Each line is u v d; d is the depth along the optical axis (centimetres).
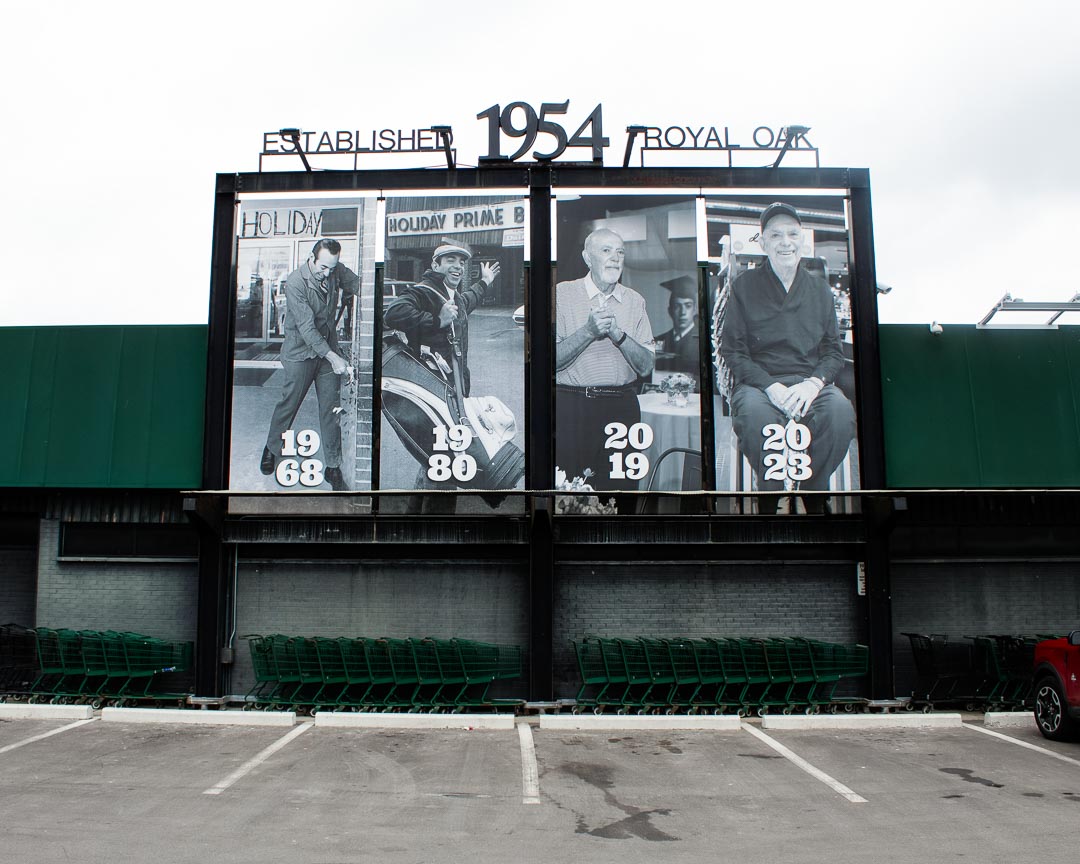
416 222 1550
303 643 1507
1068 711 1211
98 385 1589
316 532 1564
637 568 1581
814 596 1583
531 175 1570
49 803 913
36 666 1591
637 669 1493
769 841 810
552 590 1519
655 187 1560
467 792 973
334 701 1516
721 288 1535
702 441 1512
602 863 747
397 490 1478
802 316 1534
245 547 1585
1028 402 1582
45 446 1574
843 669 1512
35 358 1595
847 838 819
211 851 764
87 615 1608
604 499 1535
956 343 1590
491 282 1531
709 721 1321
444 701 1494
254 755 1138
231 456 1513
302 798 941
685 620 1573
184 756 1131
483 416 1502
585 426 1491
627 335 1512
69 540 1627
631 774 1057
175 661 1548
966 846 793
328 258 1548
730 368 1519
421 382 1509
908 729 1328
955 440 1566
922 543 1638
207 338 1586
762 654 1499
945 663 1566
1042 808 916
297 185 1568
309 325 1532
